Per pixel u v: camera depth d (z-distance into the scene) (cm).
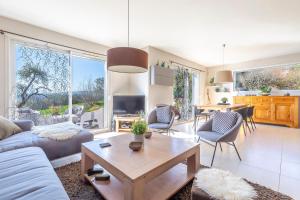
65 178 202
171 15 284
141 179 128
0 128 220
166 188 166
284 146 324
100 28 338
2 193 100
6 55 296
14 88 310
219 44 434
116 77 473
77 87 403
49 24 321
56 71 364
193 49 477
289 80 545
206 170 133
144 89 465
